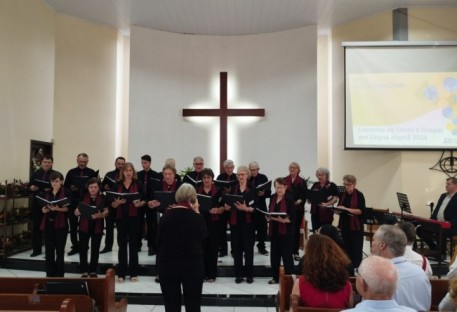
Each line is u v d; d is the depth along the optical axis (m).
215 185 5.55
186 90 9.44
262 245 6.50
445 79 7.75
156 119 9.23
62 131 8.34
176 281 3.49
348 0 7.63
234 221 5.40
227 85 9.40
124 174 5.32
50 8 8.06
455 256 3.55
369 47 7.98
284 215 4.95
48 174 6.34
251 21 8.71
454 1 7.64
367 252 6.90
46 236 5.12
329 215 5.86
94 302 3.09
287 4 7.86
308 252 2.42
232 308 4.70
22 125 7.16
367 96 7.98
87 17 8.63
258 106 9.32
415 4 7.83
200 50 9.52
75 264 5.77
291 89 9.05
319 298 2.38
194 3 7.89
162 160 9.21
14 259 6.08
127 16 8.57
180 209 3.55
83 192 5.59
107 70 9.20
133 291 4.96
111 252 6.46
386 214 6.31
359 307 1.79
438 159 7.76
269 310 4.65
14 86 6.95
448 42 7.66
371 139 7.93
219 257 6.34
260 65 9.35
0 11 6.62
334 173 8.78
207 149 9.43
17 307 2.94
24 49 7.23
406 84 7.86
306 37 8.91
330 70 9.20
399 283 2.39
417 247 6.71
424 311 2.40
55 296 2.96
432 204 7.26
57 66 8.30
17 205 7.02
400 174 7.79
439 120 7.74
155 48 9.27
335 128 8.84
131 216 5.30
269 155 9.17
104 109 9.12
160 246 3.54
